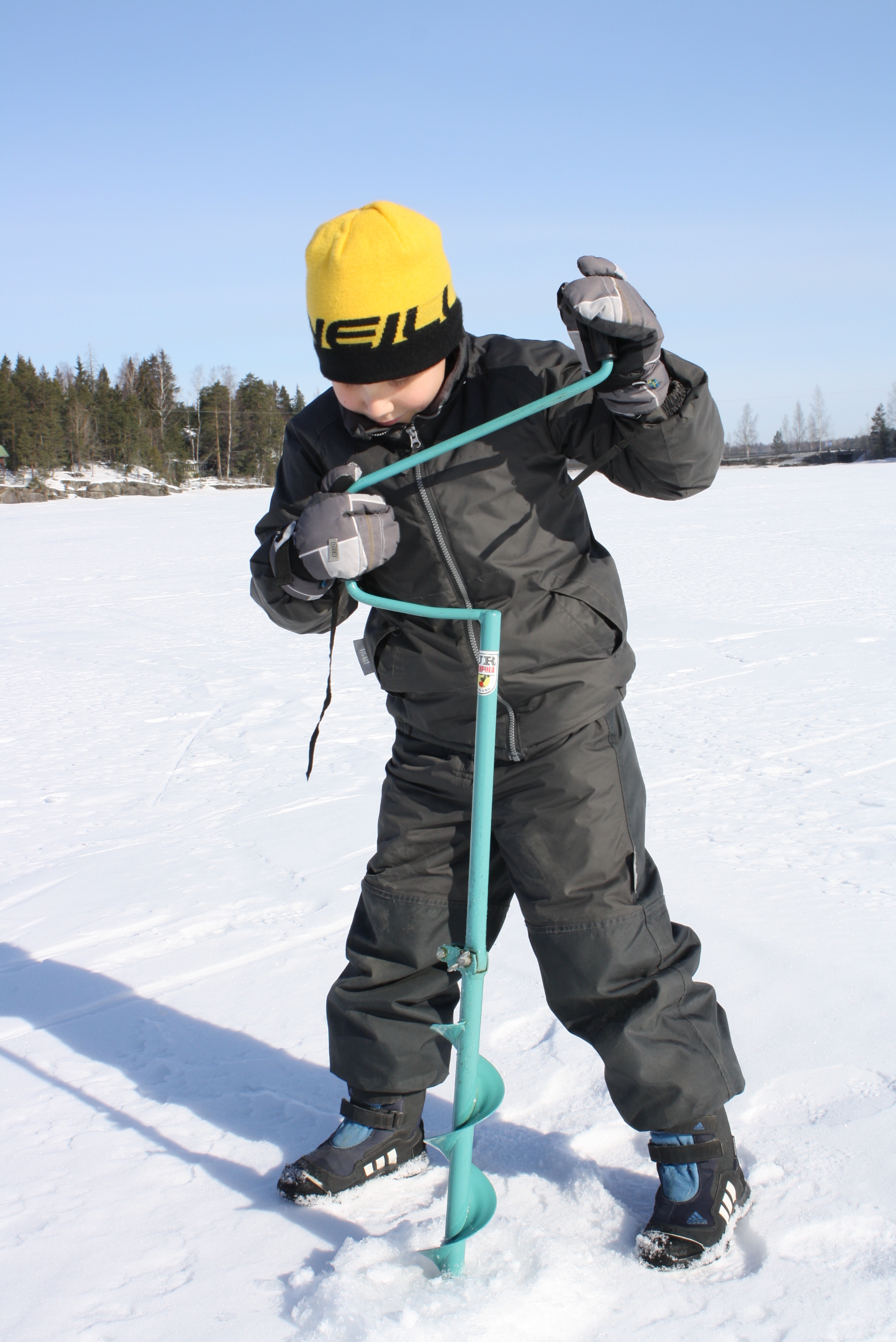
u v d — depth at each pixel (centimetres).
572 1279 154
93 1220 177
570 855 164
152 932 300
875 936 266
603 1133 193
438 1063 187
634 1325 146
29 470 6431
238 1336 147
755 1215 166
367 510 152
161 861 361
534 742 164
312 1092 217
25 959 286
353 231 147
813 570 1111
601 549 178
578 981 164
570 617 164
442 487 158
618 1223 170
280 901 318
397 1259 159
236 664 753
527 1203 176
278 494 182
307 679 691
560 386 162
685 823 366
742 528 1712
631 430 153
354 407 159
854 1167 176
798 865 321
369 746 509
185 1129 205
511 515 160
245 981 267
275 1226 174
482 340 170
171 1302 155
